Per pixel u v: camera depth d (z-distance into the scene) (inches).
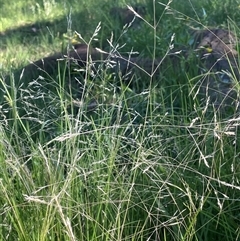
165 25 223.1
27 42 271.1
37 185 98.9
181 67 168.2
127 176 104.6
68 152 100.3
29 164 109.8
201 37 192.4
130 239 98.0
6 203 93.0
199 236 102.9
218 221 101.8
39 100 157.2
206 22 216.4
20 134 134.6
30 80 194.1
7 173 96.6
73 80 188.2
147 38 213.3
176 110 149.7
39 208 92.8
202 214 104.3
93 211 97.6
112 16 264.5
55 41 253.9
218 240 104.5
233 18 218.8
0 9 358.3
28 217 95.3
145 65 182.7
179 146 111.7
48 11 322.7
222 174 108.7
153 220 102.7
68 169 96.8
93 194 98.8
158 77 173.0
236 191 107.3
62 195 90.0
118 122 103.0
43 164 99.7
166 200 104.9
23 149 103.2
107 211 97.6
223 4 247.0
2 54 247.8
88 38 240.2
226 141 111.7
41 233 87.7
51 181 92.5
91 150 102.7
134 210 102.7
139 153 99.1
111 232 92.3
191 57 169.5
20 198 96.7
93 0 302.4
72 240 82.7
